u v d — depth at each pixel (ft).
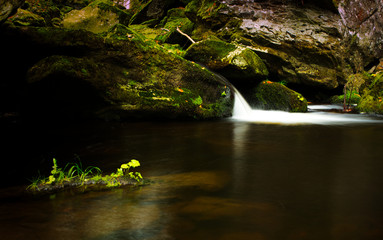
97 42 25.41
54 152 16.25
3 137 19.83
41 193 10.11
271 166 13.65
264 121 28.09
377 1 45.27
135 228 7.71
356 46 43.68
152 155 15.69
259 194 10.18
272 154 15.90
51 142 18.67
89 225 7.84
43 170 13.11
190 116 27.81
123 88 26.14
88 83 24.58
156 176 12.14
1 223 7.90
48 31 24.49
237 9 42.37
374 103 33.65
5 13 19.42
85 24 48.08
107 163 14.19
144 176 12.14
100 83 25.12
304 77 40.32
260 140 19.62
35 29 24.21
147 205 9.13
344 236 7.43
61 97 25.03
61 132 21.76
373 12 45.16
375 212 8.82
